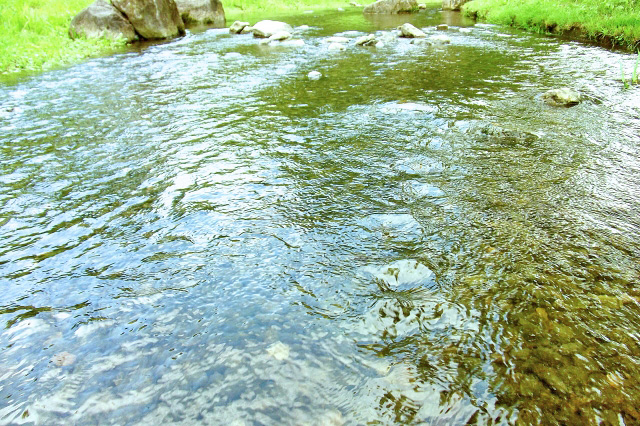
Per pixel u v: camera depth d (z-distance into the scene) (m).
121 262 2.75
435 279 2.50
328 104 6.35
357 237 2.96
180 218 3.28
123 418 1.72
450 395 1.78
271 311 2.29
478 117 5.44
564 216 3.15
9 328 2.20
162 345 2.08
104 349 2.06
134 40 13.69
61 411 1.75
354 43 12.02
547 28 12.39
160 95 7.16
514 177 3.80
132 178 4.02
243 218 3.25
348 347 2.04
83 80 8.45
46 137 5.23
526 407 1.72
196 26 18.34
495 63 8.73
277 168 4.16
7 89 7.83
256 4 25.34
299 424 1.67
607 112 5.45
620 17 10.13
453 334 2.10
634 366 1.90
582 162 4.05
